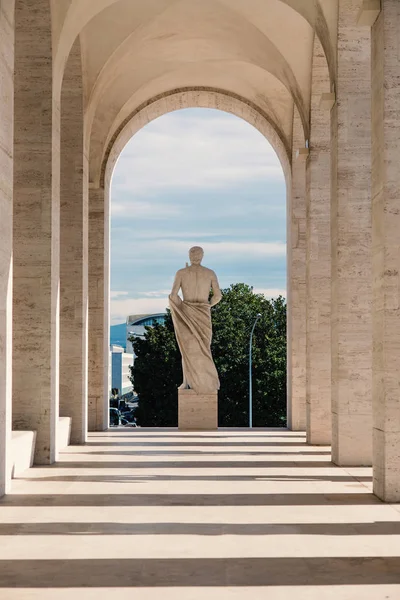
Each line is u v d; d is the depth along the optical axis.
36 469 14.34
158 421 45.16
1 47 11.07
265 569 7.72
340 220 15.12
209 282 22.52
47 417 15.00
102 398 22.31
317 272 18.97
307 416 19.08
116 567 7.79
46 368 15.04
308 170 19.38
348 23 14.99
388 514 10.34
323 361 18.75
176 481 12.93
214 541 8.83
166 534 9.16
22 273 15.09
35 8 15.07
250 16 19.00
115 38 18.72
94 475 13.59
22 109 15.16
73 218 18.83
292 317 22.80
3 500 11.22
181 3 19.38
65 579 7.39
